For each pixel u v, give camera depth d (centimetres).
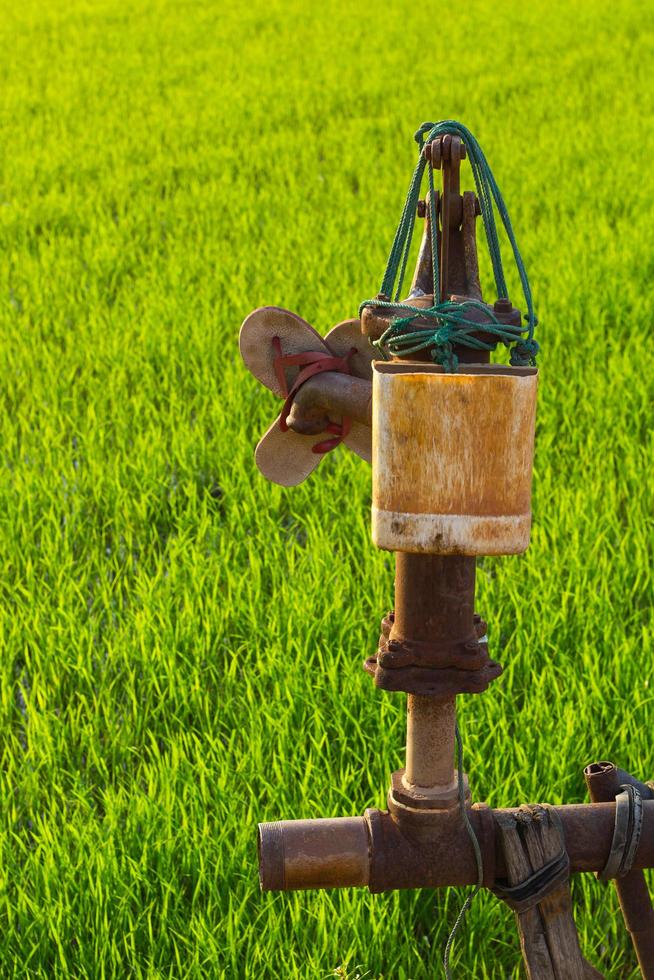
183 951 561
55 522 952
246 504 971
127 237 1866
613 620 793
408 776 369
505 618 804
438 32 3847
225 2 4781
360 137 2458
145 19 4428
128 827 609
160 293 1546
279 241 1762
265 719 703
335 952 542
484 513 305
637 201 1920
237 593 832
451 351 323
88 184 2222
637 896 408
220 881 584
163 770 647
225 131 2630
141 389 1238
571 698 707
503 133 2450
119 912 561
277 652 752
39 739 697
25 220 1958
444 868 369
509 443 302
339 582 850
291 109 2819
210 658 785
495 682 731
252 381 1227
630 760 652
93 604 852
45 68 3512
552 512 956
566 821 373
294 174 2231
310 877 368
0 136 2612
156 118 2750
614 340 1353
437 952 555
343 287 1482
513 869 361
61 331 1447
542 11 4122
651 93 2784
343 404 357
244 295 1475
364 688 714
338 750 686
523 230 1783
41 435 1141
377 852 367
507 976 562
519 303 1446
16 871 596
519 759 639
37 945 541
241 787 653
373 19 4178
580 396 1187
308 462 400
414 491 306
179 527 948
